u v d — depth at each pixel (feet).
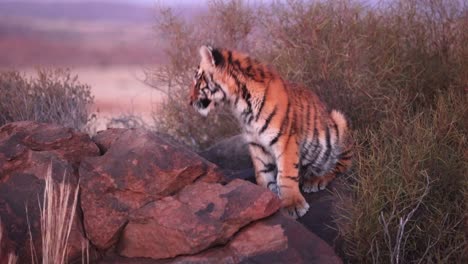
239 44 42.27
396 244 23.18
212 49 28.86
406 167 25.38
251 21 41.78
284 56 38.04
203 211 22.07
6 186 23.16
